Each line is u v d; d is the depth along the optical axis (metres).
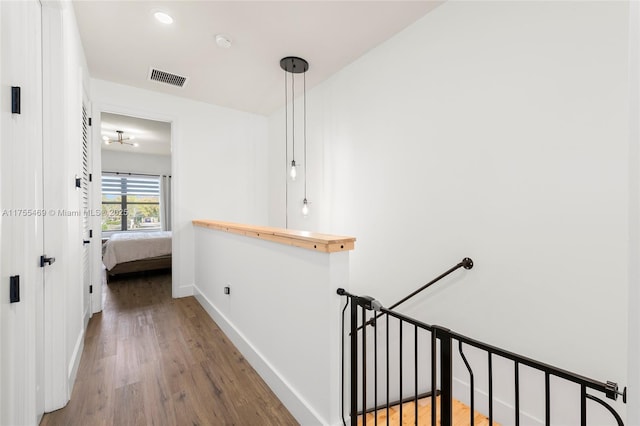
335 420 1.36
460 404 1.91
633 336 0.52
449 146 1.98
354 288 2.78
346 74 2.88
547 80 1.52
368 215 2.65
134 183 7.12
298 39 2.43
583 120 1.41
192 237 3.72
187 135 3.69
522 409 1.63
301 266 1.54
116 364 2.06
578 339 1.43
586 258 1.40
